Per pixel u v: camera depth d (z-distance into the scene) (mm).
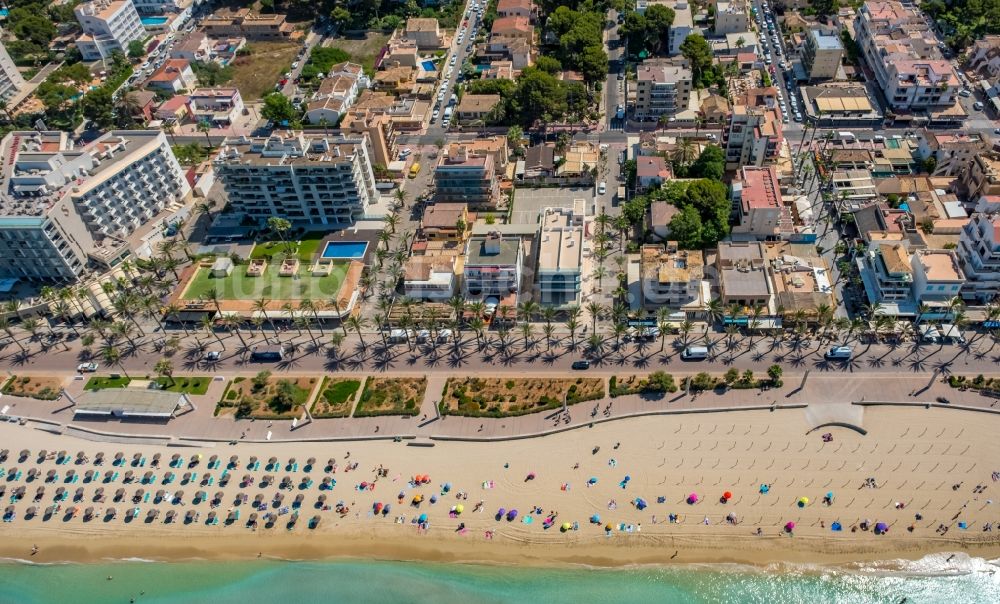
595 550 178750
